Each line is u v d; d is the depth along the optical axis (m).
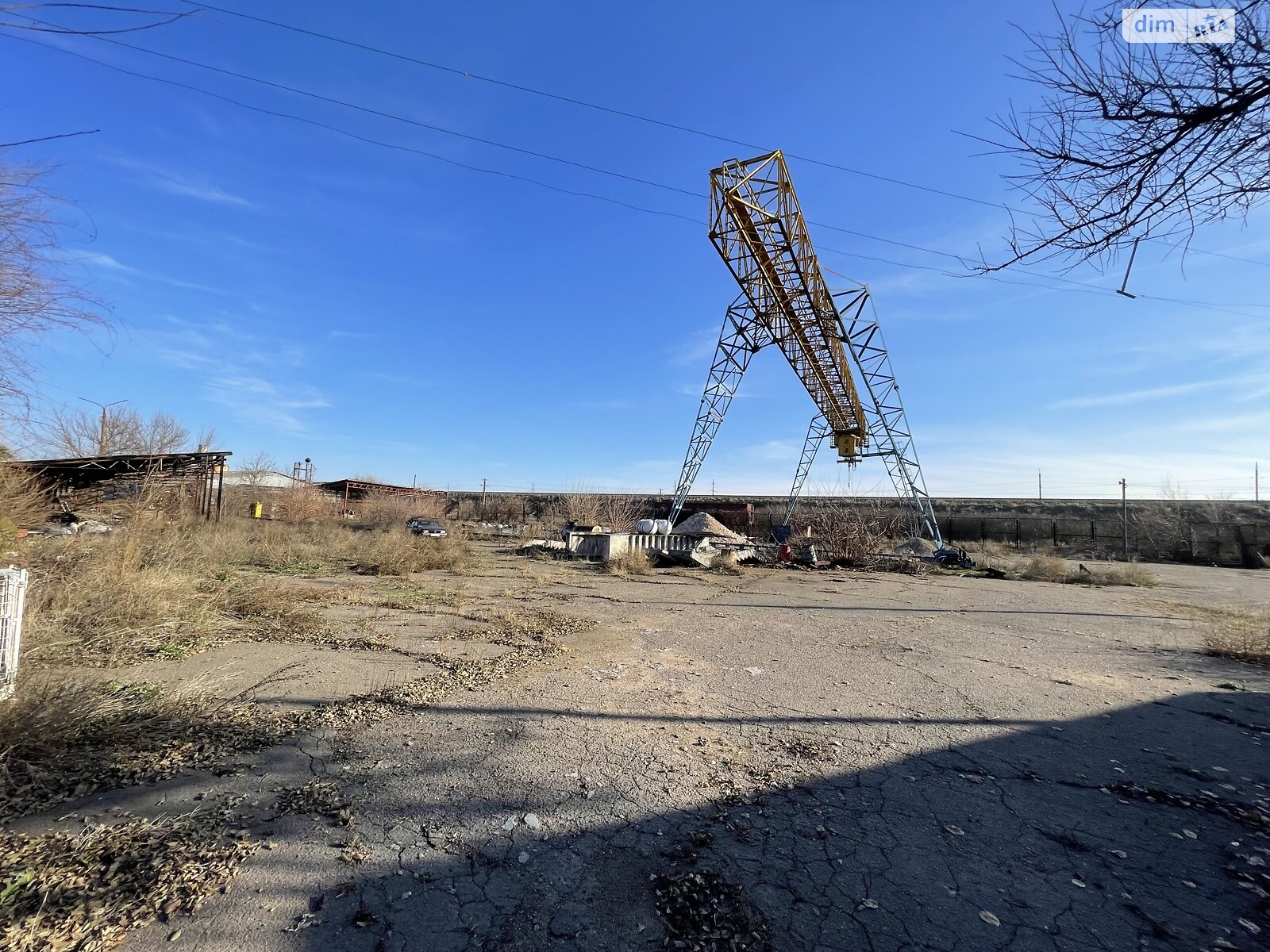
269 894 2.29
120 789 3.07
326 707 4.44
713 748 3.91
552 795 3.19
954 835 2.91
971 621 9.59
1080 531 32.66
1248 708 5.10
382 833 2.76
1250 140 2.56
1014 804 3.26
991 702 5.09
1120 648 7.64
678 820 2.97
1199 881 2.58
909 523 31.39
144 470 16.72
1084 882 2.55
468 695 4.85
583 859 2.61
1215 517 35.44
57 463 15.29
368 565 14.34
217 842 2.62
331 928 2.12
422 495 39.66
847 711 4.76
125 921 2.10
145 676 5.02
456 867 2.52
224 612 7.80
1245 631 7.61
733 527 36.16
